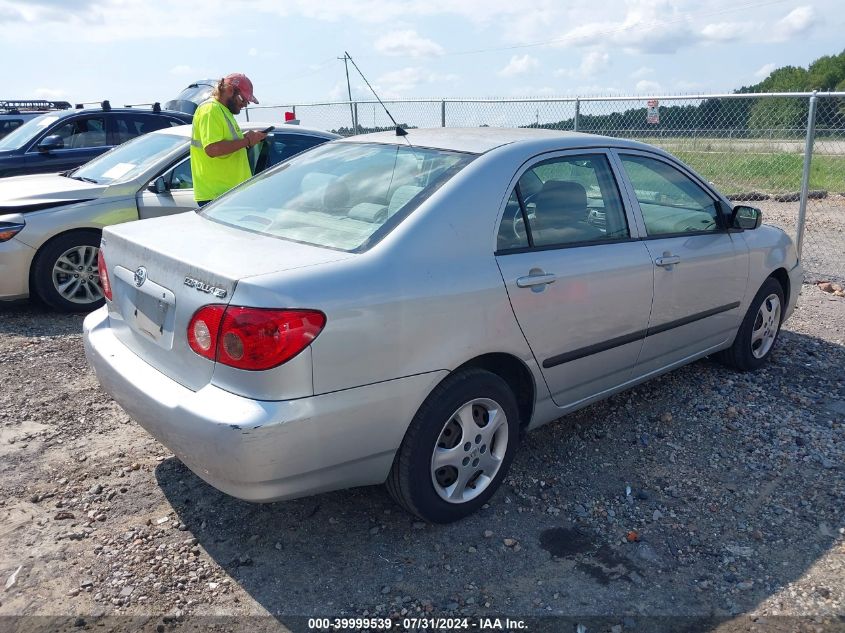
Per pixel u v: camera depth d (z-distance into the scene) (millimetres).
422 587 2926
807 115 8273
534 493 3596
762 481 3727
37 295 6547
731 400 4633
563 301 3461
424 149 3611
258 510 3412
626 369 4031
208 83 11289
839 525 3348
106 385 3287
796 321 6352
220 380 2699
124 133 9922
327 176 3689
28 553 3088
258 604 2820
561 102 9758
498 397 3299
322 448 2734
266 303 2602
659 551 3164
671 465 3877
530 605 2832
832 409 4559
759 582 2971
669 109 9789
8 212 6266
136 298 3180
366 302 2777
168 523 3312
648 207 4098
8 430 4195
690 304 4285
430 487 3131
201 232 3332
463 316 3059
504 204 3324
